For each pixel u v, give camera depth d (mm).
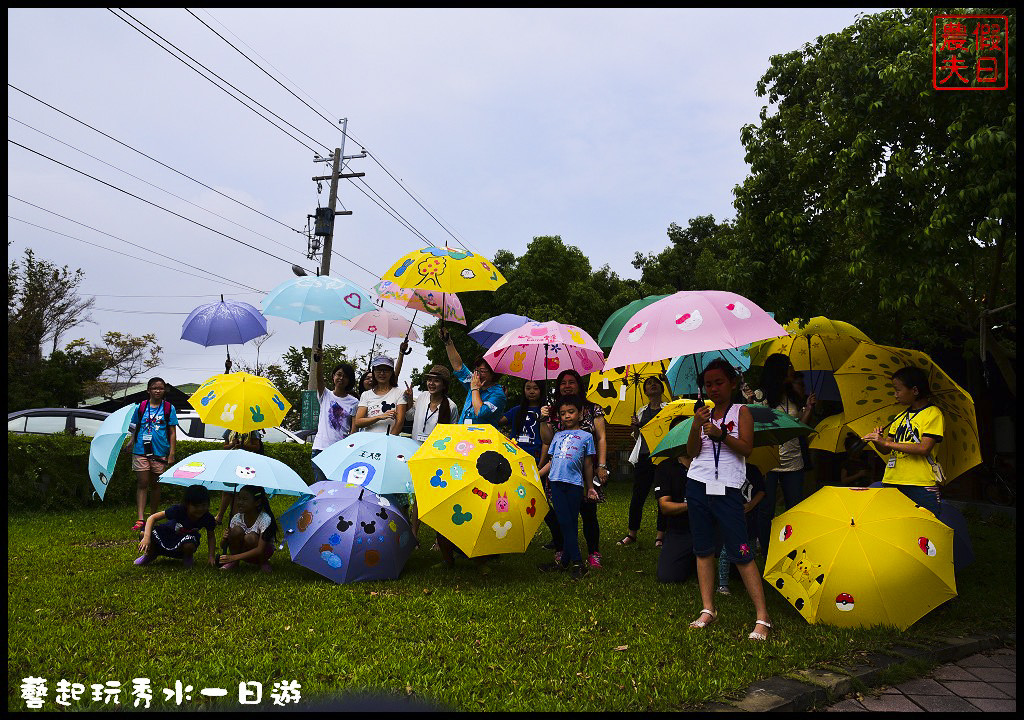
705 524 4703
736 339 4496
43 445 9430
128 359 34750
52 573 5668
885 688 3883
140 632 4199
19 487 9117
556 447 6293
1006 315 10219
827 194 8242
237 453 5906
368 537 5590
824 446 6309
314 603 4898
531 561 6711
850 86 7797
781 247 8547
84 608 4680
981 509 11508
